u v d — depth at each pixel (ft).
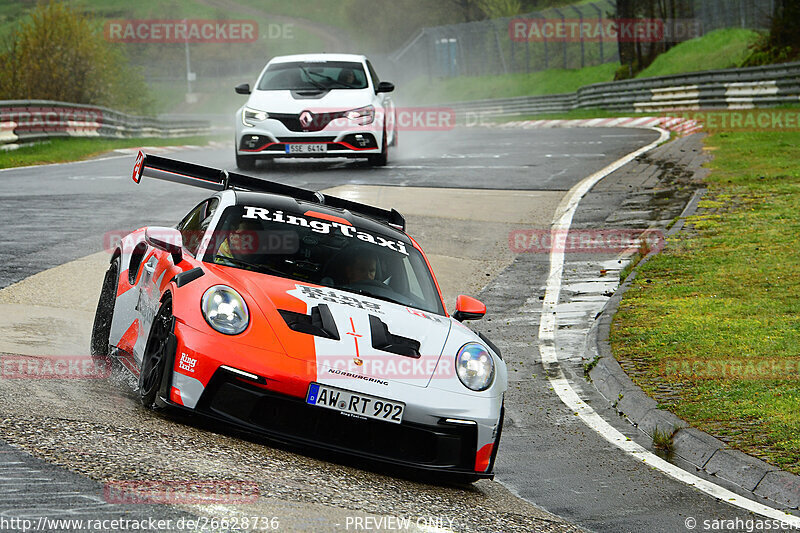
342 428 57.62
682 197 189.47
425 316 68.39
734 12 491.31
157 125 431.43
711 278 128.36
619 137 314.35
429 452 59.31
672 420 78.89
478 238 159.53
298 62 225.76
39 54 407.03
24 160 258.57
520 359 103.91
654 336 104.53
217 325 57.82
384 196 187.83
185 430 57.00
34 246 131.44
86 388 64.59
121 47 446.60
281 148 209.97
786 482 65.10
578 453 74.49
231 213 72.49
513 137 336.49
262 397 56.08
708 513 61.41
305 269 69.15
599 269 142.61
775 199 178.09
